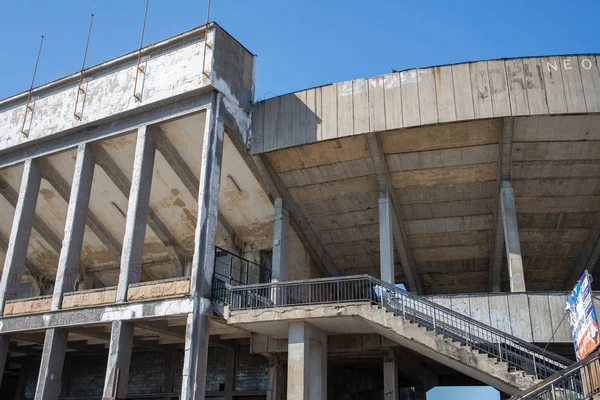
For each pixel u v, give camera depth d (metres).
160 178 21.91
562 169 18.64
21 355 26.83
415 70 18.27
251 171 20.64
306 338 16.28
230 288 17.38
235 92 19.75
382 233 19.20
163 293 17.42
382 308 15.15
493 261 22.38
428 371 24.08
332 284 20.59
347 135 18.52
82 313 18.77
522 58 17.34
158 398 24.36
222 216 22.86
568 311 13.89
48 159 22.72
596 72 16.88
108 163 21.80
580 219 20.48
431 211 21.06
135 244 18.58
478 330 16.33
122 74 20.97
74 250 20.08
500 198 18.69
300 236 22.58
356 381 25.09
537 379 12.91
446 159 18.95
